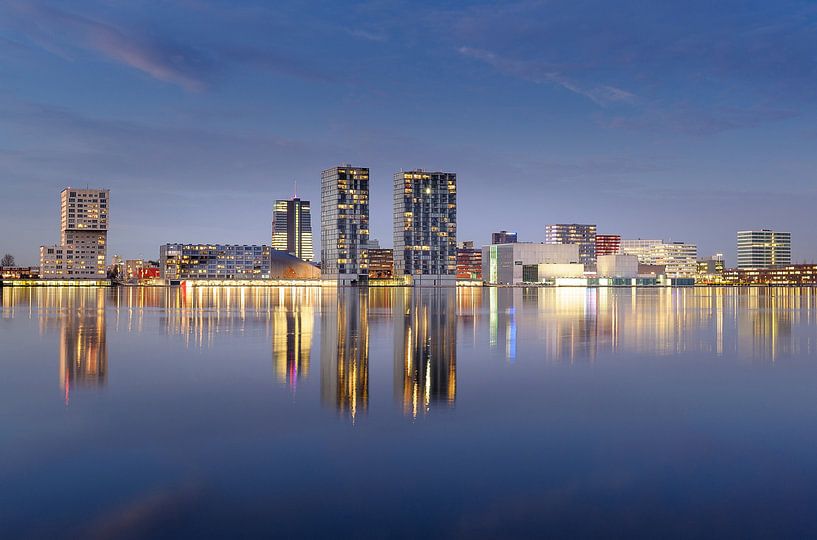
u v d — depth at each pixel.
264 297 159.00
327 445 19.80
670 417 23.64
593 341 50.75
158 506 15.20
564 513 14.92
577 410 24.70
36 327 63.81
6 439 20.47
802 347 46.88
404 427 21.94
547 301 137.75
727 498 15.80
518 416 23.67
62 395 27.39
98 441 20.22
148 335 55.16
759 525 14.33
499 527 14.19
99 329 61.50
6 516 14.60
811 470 17.72
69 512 14.85
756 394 28.05
